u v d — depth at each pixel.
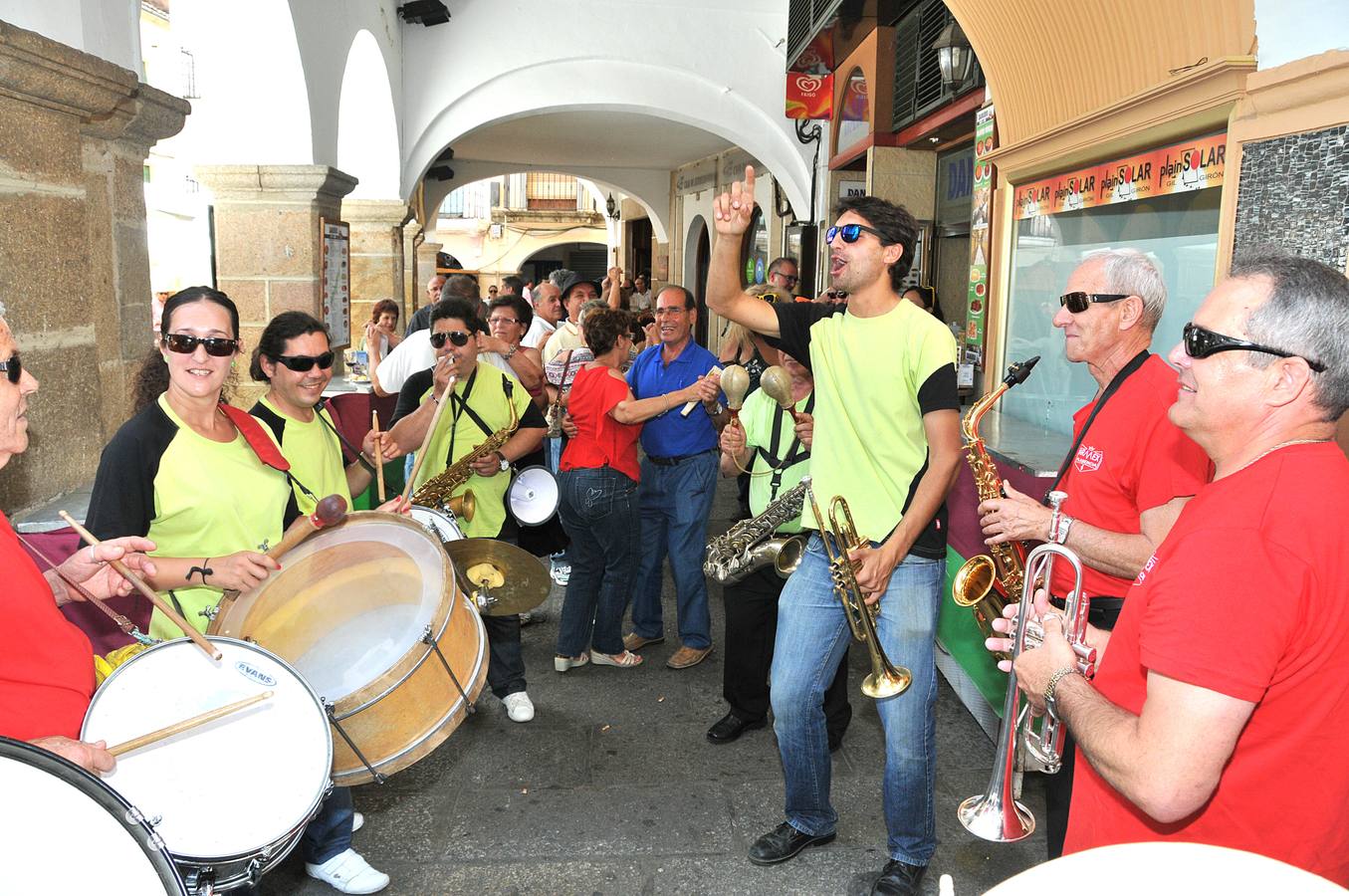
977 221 5.61
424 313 6.64
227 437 2.56
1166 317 3.81
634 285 16.91
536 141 16.33
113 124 3.64
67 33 3.26
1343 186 2.75
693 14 10.74
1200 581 1.31
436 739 2.21
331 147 7.41
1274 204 3.03
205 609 2.47
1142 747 1.33
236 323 2.47
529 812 3.38
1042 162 4.60
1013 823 1.95
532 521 4.29
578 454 4.36
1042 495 3.52
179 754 1.76
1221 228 3.27
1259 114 3.08
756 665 3.88
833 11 7.66
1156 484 2.21
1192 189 3.53
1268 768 1.37
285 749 1.84
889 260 2.59
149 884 1.41
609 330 4.23
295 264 6.92
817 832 3.05
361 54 9.18
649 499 4.75
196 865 1.65
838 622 2.79
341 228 7.67
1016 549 2.67
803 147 10.94
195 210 24.69
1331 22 2.81
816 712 2.89
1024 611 1.82
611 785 3.56
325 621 2.25
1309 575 1.28
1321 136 2.83
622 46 10.70
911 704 2.70
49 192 3.23
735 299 2.82
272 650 2.18
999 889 1.06
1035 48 4.39
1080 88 4.19
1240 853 1.08
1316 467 1.34
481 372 4.12
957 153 7.74
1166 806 1.30
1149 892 1.04
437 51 10.52
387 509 2.95
